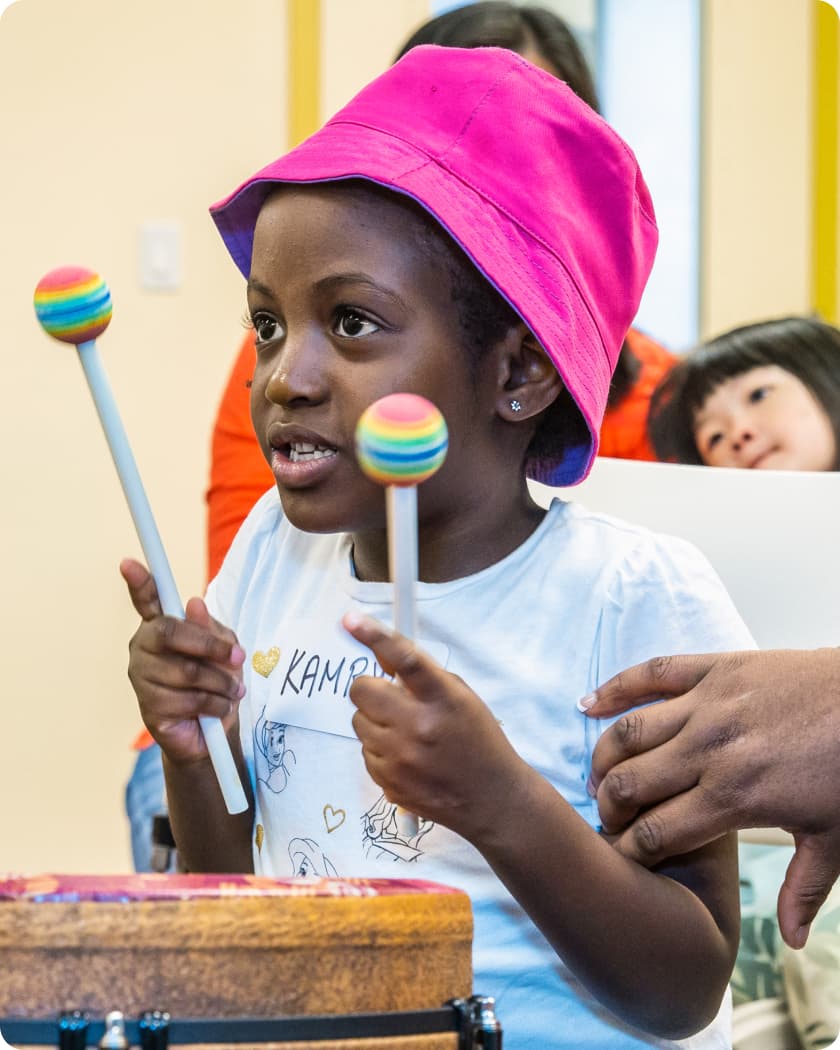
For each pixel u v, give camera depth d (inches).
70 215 90.7
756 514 41.0
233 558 40.4
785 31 100.0
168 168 91.7
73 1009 19.5
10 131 90.0
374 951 21.0
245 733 37.5
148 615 31.9
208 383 92.1
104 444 91.0
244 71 92.4
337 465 31.5
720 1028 35.9
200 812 35.1
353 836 34.6
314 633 36.7
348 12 93.1
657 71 99.0
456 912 22.0
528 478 38.4
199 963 20.1
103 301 27.3
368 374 31.3
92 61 90.7
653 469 41.9
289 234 32.0
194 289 92.0
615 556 35.7
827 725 30.7
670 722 31.5
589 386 34.0
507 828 27.4
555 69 56.4
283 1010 20.4
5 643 90.0
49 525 90.6
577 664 34.6
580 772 34.1
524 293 32.3
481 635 34.6
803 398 59.9
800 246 101.2
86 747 91.0
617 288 35.5
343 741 35.2
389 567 35.9
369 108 33.9
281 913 20.5
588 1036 33.4
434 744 25.6
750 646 35.1
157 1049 19.1
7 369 90.1
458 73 34.0
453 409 32.8
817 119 100.6
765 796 30.5
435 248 32.1
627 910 29.7
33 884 20.7
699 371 61.3
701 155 99.8
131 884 21.0
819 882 31.6
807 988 46.1
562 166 34.5
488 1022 21.0
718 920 32.5
